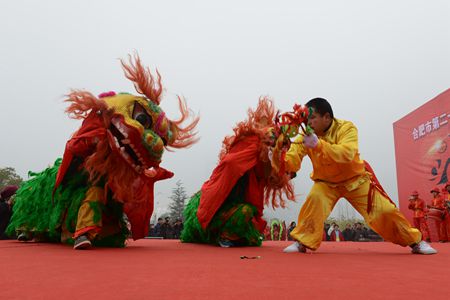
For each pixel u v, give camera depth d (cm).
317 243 414
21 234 547
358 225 2127
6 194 825
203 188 590
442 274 241
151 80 504
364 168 430
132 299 155
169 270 248
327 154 384
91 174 439
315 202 420
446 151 1384
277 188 577
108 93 486
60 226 492
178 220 1833
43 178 534
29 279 205
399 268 273
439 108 1427
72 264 278
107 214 471
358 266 284
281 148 507
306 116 424
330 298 160
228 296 163
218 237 566
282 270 253
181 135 556
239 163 544
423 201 1436
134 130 450
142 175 491
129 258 330
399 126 1708
